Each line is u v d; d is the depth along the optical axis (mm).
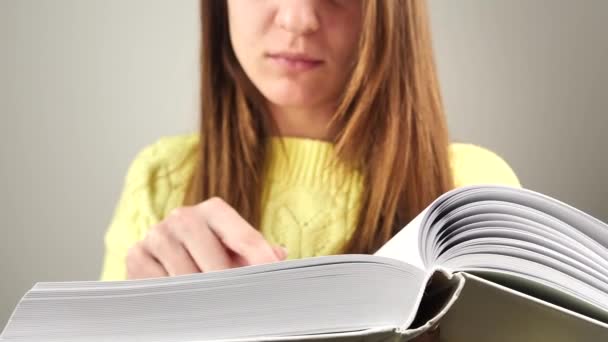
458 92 991
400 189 698
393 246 329
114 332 277
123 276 800
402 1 681
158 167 885
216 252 400
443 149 726
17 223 1126
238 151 794
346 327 273
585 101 976
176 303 279
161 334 277
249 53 676
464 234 323
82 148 1115
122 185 1122
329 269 280
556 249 319
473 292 311
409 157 703
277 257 405
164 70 1091
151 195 862
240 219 408
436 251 302
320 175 768
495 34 978
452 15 978
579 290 298
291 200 775
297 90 671
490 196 344
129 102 1102
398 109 694
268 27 653
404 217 721
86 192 1125
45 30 1090
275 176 789
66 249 1134
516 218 334
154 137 1106
